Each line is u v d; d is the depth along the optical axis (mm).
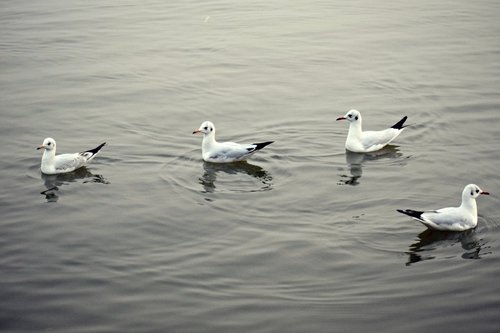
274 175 23812
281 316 17328
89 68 32344
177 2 40938
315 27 37219
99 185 23188
